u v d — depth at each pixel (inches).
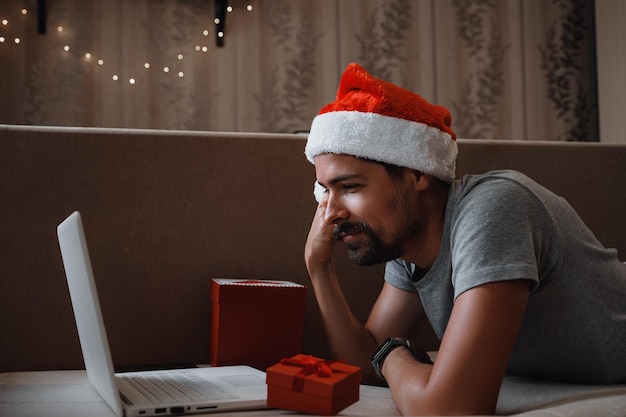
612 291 37.9
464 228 34.8
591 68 160.7
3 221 49.2
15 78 137.5
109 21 142.2
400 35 154.9
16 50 137.7
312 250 45.4
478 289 32.4
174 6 145.2
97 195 50.8
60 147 50.3
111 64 141.9
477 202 35.4
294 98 149.8
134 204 51.4
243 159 53.6
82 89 140.4
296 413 31.7
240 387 36.6
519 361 39.9
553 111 159.5
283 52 149.7
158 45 144.3
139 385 37.2
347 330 45.3
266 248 53.7
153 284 51.6
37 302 49.6
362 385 45.0
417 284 41.3
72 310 50.2
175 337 51.9
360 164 38.2
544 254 35.7
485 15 158.1
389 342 39.2
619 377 38.6
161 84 144.0
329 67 151.5
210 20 146.6
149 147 51.9
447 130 40.1
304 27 150.7
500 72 158.2
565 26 160.4
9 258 49.2
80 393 38.5
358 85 40.4
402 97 39.2
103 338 29.4
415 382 33.3
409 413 32.7
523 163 57.8
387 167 38.4
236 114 147.3
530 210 35.5
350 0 152.8
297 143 54.7
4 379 44.9
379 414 34.8
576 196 58.8
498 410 34.5
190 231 52.4
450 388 30.8
